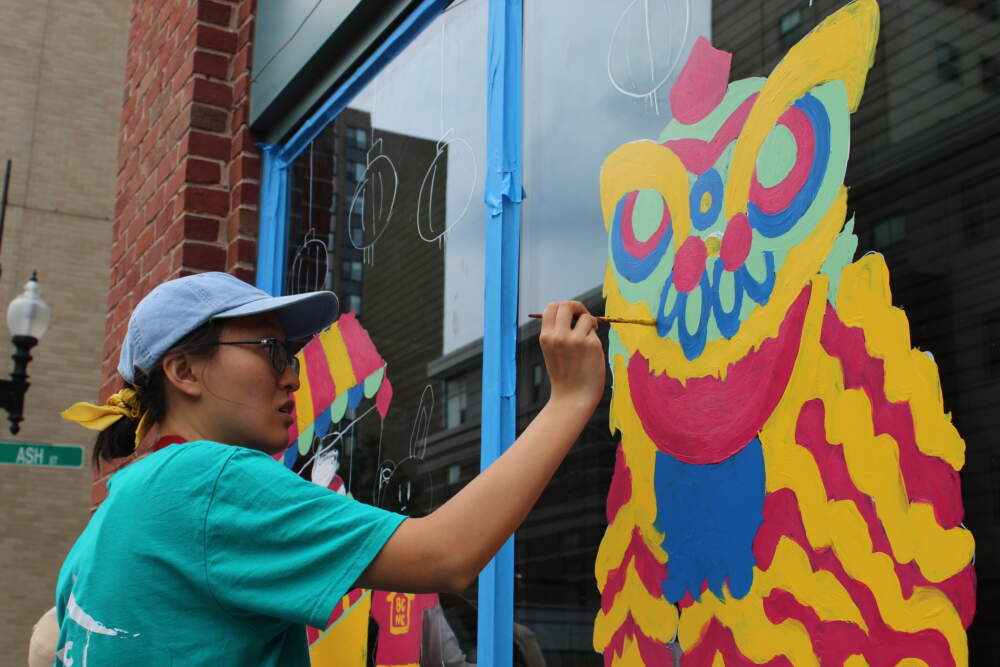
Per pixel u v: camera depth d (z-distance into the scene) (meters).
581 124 2.38
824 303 1.67
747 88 1.90
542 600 2.28
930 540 1.46
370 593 2.92
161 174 4.35
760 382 1.79
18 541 13.43
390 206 3.18
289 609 1.31
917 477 1.48
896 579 1.50
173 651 1.33
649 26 2.20
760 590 1.73
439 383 2.79
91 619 1.35
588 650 2.13
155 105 4.57
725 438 1.85
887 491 1.53
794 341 1.72
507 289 2.52
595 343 1.48
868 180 1.62
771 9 1.86
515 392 2.45
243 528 1.34
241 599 1.33
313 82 3.68
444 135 2.94
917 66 1.56
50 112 14.72
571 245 2.36
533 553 2.33
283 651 1.45
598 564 2.14
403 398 2.96
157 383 1.61
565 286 2.36
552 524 2.29
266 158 3.98
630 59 2.24
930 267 1.50
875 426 1.55
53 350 14.05
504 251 2.54
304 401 3.55
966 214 1.45
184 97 4.19
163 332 1.57
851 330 1.62
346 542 1.32
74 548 1.52
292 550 1.34
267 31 3.92
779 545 1.70
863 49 1.66
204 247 3.99
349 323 3.32
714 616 1.83
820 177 1.71
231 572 1.33
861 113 1.65
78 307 14.31
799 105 1.77
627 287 2.16
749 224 1.85
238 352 1.58
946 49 1.51
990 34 1.45
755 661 1.73
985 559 1.38
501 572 2.40
